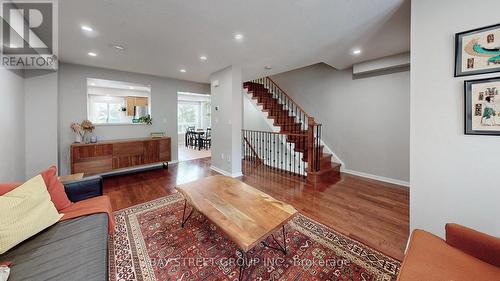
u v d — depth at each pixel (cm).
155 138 468
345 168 452
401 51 323
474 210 148
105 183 369
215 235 205
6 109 249
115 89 684
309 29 244
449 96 154
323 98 487
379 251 182
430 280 100
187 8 196
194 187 227
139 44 284
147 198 298
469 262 111
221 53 325
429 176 165
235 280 150
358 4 192
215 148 466
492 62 136
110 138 436
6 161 248
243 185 234
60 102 372
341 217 244
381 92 388
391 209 266
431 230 166
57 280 104
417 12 167
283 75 584
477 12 141
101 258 121
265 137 548
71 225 152
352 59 365
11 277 105
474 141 146
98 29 237
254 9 200
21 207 139
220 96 437
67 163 381
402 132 367
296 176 421
